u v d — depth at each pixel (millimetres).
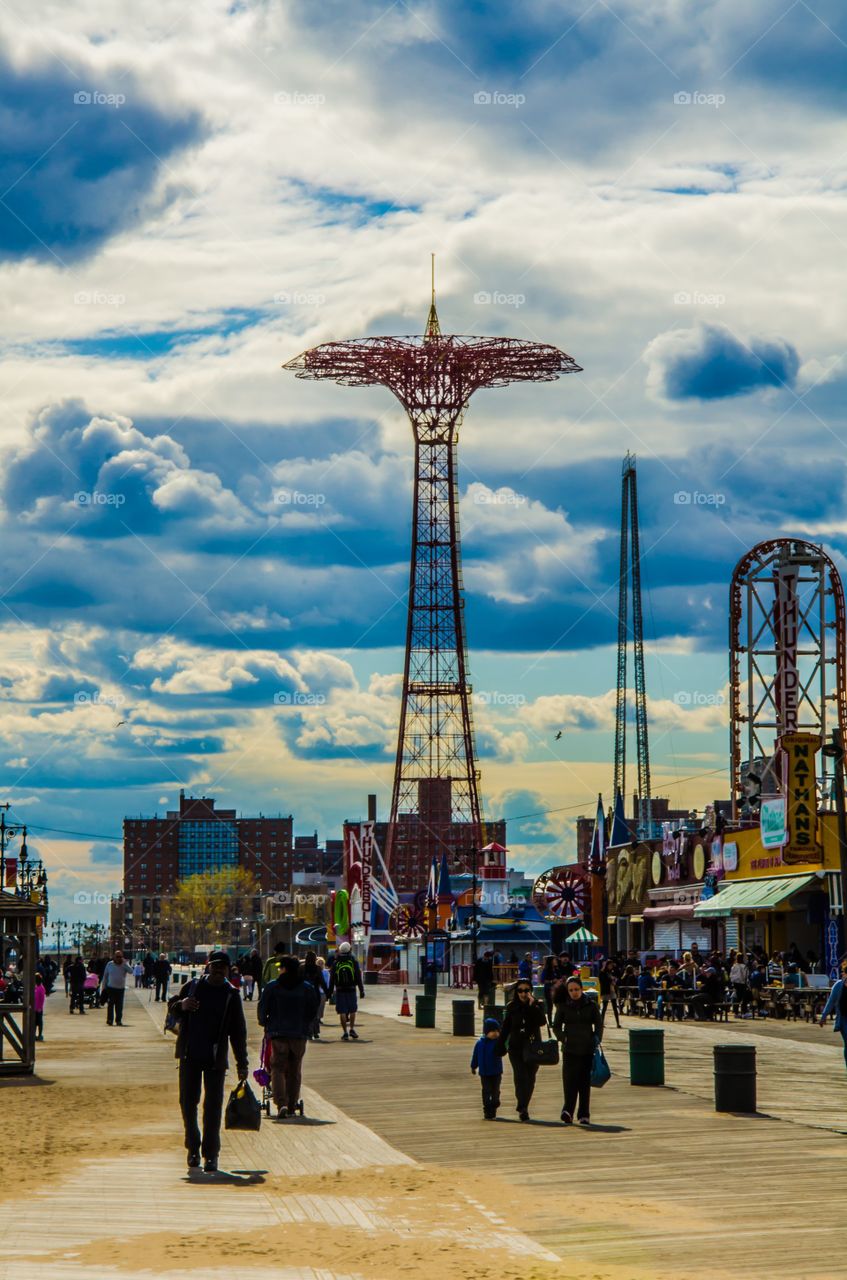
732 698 94312
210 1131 24297
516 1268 17531
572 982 30703
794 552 93625
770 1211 21031
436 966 127625
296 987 32219
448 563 148125
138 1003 95938
